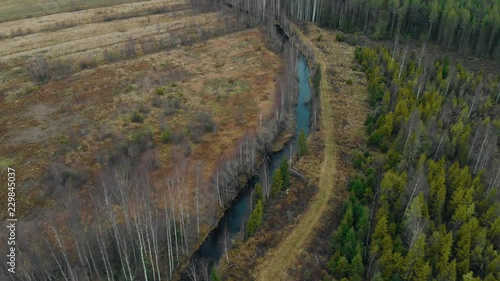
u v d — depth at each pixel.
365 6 127.81
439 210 59.19
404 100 82.44
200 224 65.69
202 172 75.12
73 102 96.88
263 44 126.44
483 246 53.56
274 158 80.88
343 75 107.50
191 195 69.88
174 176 73.31
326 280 54.19
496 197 59.69
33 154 79.00
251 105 95.38
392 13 125.62
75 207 62.38
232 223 67.38
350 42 125.69
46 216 63.19
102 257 54.16
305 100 100.56
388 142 77.69
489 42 112.38
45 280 51.03
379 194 64.62
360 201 64.69
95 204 62.69
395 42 114.94
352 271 53.75
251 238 62.97
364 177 70.19
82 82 106.00
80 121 89.38
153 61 117.00
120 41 128.88
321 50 121.88
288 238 62.81
